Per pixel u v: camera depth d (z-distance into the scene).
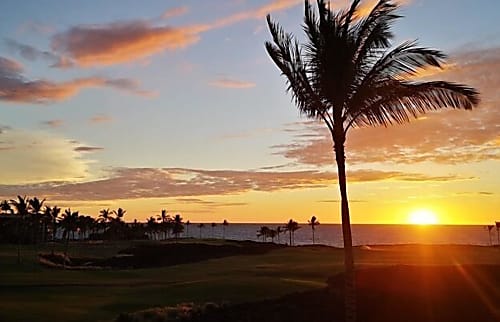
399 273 28.09
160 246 100.44
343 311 22.14
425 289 25.39
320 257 74.31
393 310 22.97
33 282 48.19
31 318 29.05
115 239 155.38
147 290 38.00
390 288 25.56
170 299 32.94
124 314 25.59
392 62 16.42
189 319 23.42
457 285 25.94
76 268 76.38
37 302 34.59
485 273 27.95
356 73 16.61
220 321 22.50
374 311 22.80
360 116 17.03
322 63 16.61
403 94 16.28
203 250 98.19
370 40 16.42
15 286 44.62
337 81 16.56
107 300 35.06
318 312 22.22
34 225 123.06
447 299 24.23
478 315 22.72
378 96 16.52
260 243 111.56
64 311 31.00
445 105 16.34
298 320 21.52
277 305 23.59
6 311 30.97
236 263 67.50
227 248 99.44
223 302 27.31
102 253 104.44
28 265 73.50
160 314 24.67
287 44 17.19
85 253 103.62
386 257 62.41
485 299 24.39
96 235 154.75
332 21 16.59
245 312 23.19
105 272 60.38
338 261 65.31
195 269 61.75
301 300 23.98
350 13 16.69
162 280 49.91
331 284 31.67
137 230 166.12
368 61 16.62
